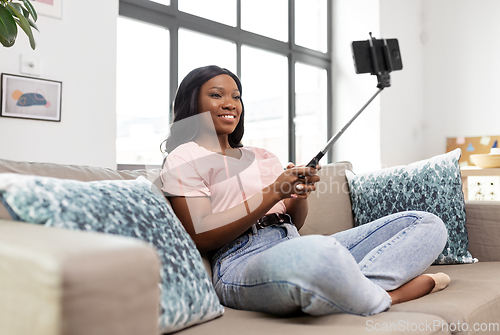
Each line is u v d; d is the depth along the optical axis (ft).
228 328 2.70
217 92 4.43
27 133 6.92
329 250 2.82
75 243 1.56
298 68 13.65
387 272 3.64
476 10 14.52
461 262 5.18
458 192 5.42
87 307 1.41
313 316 2.94
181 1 10.32
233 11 11.62
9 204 2.35
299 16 13.73
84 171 3.59
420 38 15.53
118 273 1.50
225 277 3.56
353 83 14.15
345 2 14.33
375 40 4.09
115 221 2.57
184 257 2.82
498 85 14.02
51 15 7.09
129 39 9.18
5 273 1.52
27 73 6.88
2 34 4.23
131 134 4.54
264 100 12.55
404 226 4.05
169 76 9.87
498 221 5.30
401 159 14.42
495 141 13.99
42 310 1.39
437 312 3.17
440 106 15.20
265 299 3.05
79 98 7.47
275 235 3.89
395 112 14.17
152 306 1.62
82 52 7.50
